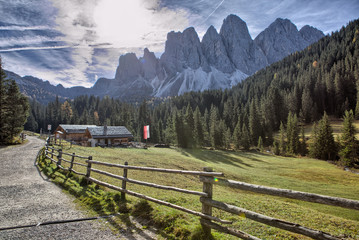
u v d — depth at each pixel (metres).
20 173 12.67
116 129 51.72
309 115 100.06
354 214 12.01
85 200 7.39
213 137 76.06
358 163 45.59
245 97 152.88
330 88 110.19
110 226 5.34
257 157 54.00
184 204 7.38
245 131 73.88
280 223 3.32
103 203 6.94
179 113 74.25
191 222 5.28
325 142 56.09
